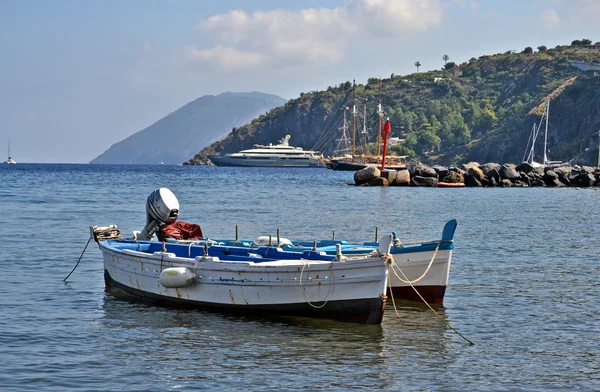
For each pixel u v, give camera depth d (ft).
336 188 331.77
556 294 79.41
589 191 320.91
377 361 55.01
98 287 82.07
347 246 80.33
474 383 50.42
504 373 52.60
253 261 70.85
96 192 274.98
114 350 56.95
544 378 51.57
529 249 115.85
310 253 70.28
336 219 165.37
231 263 67.00
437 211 193.88
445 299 77.00
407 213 185.78
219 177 490.90
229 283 67.41
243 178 476.95
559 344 60.03
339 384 49.78
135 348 57.57
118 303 74.08
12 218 161.89
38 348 57.16
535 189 339.36
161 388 48.52
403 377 51.44
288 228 144.46
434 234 135.23
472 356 56.65
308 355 56.24
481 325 66.13
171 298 71.82
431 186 354.33
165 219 86.84
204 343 59.26
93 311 70.28
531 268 96.63
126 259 76.02
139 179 429.79
